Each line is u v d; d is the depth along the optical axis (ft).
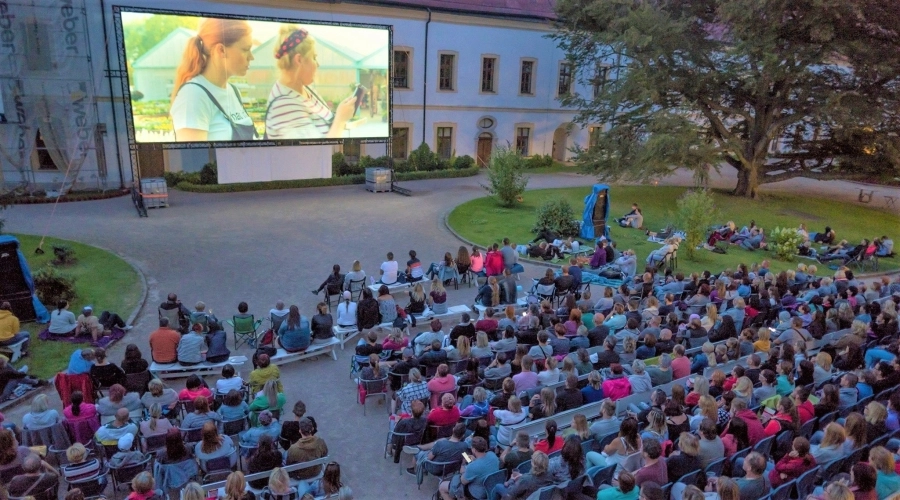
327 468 23.18
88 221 76.79
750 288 49.19
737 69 91.91
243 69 89.61
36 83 88.94
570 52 108.88
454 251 69.41
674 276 56.59
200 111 87.61
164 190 84.17
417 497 27.61
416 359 34.99
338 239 72.13
